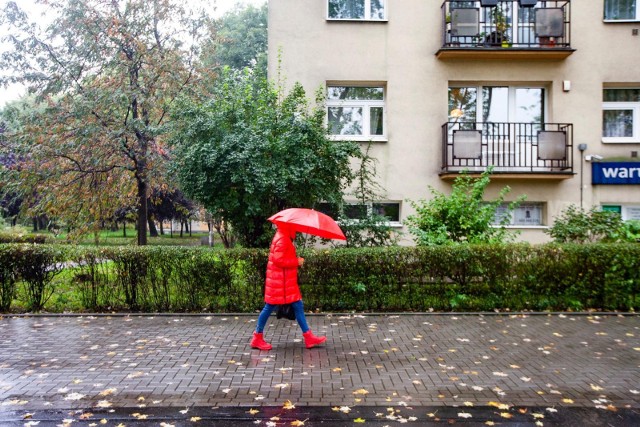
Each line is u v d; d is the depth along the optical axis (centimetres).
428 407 484
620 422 452
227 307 898
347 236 1086
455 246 914
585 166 1326
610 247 914
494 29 1333
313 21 1327
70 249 916
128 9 1471
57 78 1457
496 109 1373
